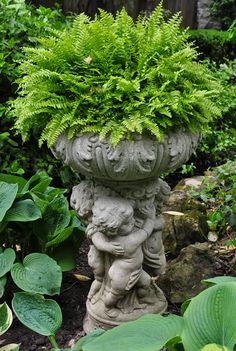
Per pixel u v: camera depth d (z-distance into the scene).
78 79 2.24
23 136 2.46
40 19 4.39
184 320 1.84
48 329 2.28
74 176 4.05
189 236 3.27
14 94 4.05
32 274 2.58
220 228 3.50
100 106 2.20
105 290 2.61
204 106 2.28
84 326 2.72
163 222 2.68
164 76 2.22
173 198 3.56
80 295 3.03
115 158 2.16
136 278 2.49
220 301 1.83
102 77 2.24
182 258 2.96
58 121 2.22
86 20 2.44
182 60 2.32
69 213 2.91
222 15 7.09
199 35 6.50
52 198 3.06
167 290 2.88
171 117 2.18
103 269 2.59
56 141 2.33
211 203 3.75
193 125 2.31
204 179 3.64
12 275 2.56
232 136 4.66
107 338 1.86
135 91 2.19
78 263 3.37
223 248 3.36
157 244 2.63
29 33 4.05
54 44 2.31
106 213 2.32
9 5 4.13
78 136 2.22
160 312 2.68
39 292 2.51
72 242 2.94
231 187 3.36
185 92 2.26
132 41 2.34
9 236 3.01
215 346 1.71
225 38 6.37
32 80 2.29
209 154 4.71
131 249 2.43
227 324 1.78
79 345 2.04
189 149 2.38
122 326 1.92
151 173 2.29
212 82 2.42
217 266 3.15
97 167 2.23
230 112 4.75
